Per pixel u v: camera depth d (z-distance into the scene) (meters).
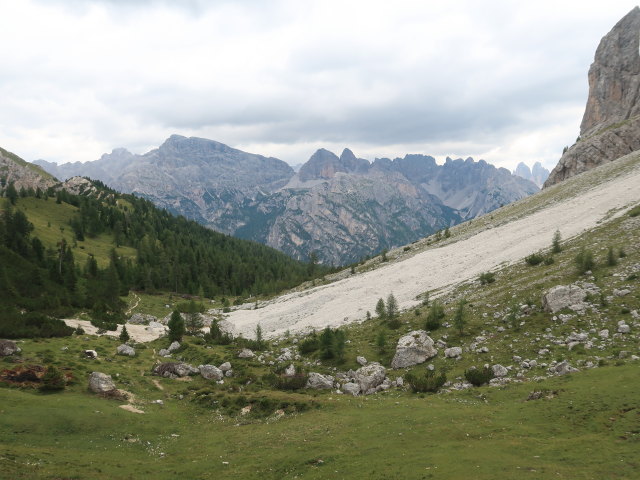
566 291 57.38
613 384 33.88
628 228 77.62
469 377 46.75
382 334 64.69
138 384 53.97
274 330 105.69
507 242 110.56
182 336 84.94
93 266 138.00
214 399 50.53
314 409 44.62
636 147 180.12
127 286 148.12
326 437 35.62
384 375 53.94
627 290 54.53
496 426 32.09
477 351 54.19
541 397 36.16
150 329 97.50
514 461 25.30
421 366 55.34
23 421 36.72
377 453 30.36
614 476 21.88
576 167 192.88
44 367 49.34
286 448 34.53
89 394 46.66
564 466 23.84
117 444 36.84
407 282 112.50
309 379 54.91
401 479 25.28
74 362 55.34
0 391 41.78
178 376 59.19
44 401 41.53
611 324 49.41
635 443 25.19
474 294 77.69
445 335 62.16
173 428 42.34
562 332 51.56
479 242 124.50
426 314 76.00
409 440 31.95
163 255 183.12
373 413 40.22
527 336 53.88
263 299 166.12
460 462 26.17
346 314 100.50
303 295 140.50
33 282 97.25
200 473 31.17
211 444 37.88
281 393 50.62
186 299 160.50
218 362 65.75
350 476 27.12
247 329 111.62
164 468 32.12
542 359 47.38
